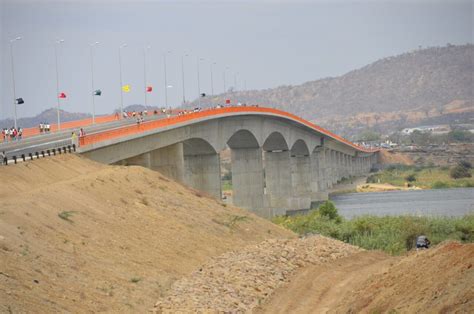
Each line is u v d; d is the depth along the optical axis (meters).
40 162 72.50
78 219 53.69
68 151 81.81
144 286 45.38
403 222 95.12
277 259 63.88
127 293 42.91
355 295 49.06
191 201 76.38
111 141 89.69
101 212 59.22
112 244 51.69
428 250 54.84
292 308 48.56
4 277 37.84
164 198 73.00
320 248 71.88
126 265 48.38
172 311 42.06
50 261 42.94
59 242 47.09
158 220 64.12
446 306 36.69
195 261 56.66
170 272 51.03
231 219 74.50
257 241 71.56
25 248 42.91
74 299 38.78
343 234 94.12
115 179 72.50
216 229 69.50
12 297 35.84
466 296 36.59
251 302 49.41
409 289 43.62
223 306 45.88
